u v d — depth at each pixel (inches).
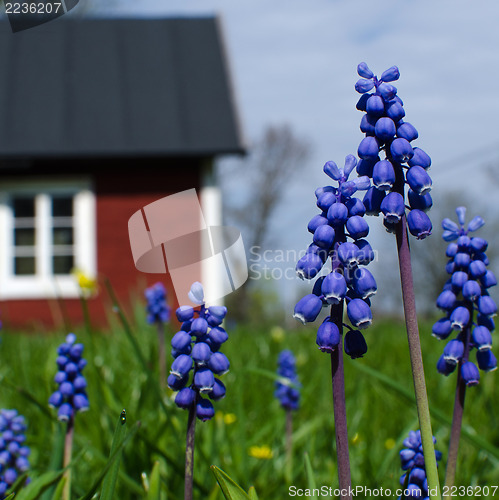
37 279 631.2
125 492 104.0
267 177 1761.8
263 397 191.5
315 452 138.6
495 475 118.0
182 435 124.0
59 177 631.8
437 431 140.6
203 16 756.0
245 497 69.0
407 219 65.7
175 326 324.8
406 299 64.6
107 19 751.1
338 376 62.4
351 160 64.2
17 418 107.3
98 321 614.5
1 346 269.3
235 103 657.0
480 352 81.1
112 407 143.6
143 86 681.6
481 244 83.8
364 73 65.4
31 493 85.2
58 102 665.0
